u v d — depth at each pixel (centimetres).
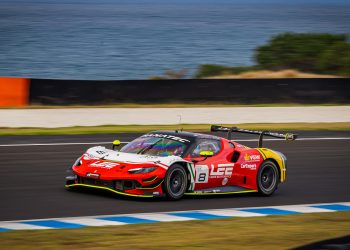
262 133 4212
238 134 7000
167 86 8450
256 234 2973
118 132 6725
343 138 7012
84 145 5841
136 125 7225
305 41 13425
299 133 7238
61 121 7119
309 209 3719
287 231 3080
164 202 3638
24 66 16138
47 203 3484
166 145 3822
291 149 6181
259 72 12512
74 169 3709
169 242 2722
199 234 2914
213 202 3766
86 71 15512
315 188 4419
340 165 5416
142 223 3095
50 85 7919
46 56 19088
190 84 8569
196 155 3809
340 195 4212
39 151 5416
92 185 3625
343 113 8706
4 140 5931
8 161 4878
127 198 3684
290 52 13300
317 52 13262
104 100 8144
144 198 3706
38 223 3017
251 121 7844
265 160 4084
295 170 5097
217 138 4009
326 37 13575
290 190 4322
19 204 3444
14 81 7825
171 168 3638
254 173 4012
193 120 7644
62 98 7956
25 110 7506
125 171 3550
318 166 5316
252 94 8900
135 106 8231
